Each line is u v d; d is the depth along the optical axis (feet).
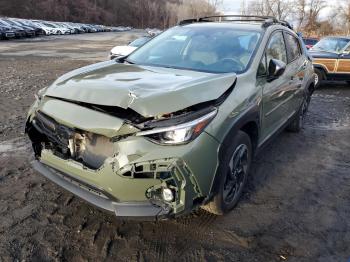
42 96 10.31
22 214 10.53
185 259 9.02
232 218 10.81
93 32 177.06
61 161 9.45
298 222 10.82
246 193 12.39
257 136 11.73
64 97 9.43
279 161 15.47
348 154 16.72
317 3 136.87
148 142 8.19
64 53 65.98
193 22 15.80
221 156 9.05
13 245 9.21
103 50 76.28
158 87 9.18
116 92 8.88
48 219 10.36
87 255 9.00
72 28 149.89
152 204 8.55
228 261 9.04
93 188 8.86
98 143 8.79
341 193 12.80
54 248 9.20
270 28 14.05
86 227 10.06
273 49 13.74
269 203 11.82
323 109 26.00
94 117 8.64
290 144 17.76
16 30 101.04
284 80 13.94
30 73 38.14
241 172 11.08
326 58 33.78
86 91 9.21
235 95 10.03
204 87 9.36
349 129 20.93
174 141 8.22
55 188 12.05
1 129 17.74
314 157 16.16
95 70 11.42
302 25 139.54
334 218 11.14
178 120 8.28
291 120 17.06
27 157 14.48
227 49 12.75
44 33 124.98
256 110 10.95
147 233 9.91
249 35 13.30
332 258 9.33
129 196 8.48
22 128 18.01
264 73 12.38
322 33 139.54
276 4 139.23
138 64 12.81
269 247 9.62
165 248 9.36
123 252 9.14
